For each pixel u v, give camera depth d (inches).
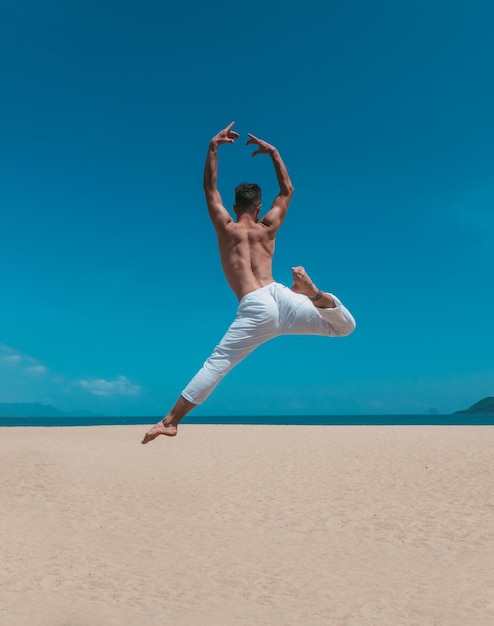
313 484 582.2
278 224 175.8
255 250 170.9
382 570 343.3
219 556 371.6
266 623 267.0
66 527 441.4
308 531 428.1
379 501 510.3
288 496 534.6
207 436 1054.4
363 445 866.8
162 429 154.3
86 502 522.0
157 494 550.3
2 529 435.5
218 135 177.8
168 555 373.4
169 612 280.5
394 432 1112.8
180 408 156.1
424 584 318.0
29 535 419.5
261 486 577.3
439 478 595.5
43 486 585.6
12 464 697.6
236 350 158.9
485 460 687.7
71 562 358.3
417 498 517.7
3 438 1023.6
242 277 167.2
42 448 848.9
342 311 160.6
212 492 555.2
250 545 395.5
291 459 738.8
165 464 711.1
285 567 350.0
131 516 474.0
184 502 519.2
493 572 336.2
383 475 618.8
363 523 446.0
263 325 159.3
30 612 279.0
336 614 276.8
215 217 173.6
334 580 326.6
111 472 657.6
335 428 1267.2
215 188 176.9
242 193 177.8
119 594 305.1
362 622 266.8
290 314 161.6
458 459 700.7
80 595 303.1
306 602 293.6
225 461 729.6
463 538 404.5
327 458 740.7
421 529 427.8
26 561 359.9
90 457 765.9
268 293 163.2
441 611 278.7
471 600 292.8
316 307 161.3
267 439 984.9
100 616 274.7
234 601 295.0
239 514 476.7
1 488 574.6
